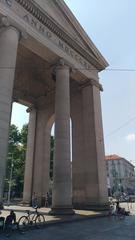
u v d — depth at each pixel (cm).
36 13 2066
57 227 1339
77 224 1470
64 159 1928
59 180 1869
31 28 1992
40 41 2059
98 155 2455
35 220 1336
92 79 2770
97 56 2881
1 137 1448
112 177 9669
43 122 3216
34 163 3111
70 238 1048
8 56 1662
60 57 2284
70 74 2447
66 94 2177
